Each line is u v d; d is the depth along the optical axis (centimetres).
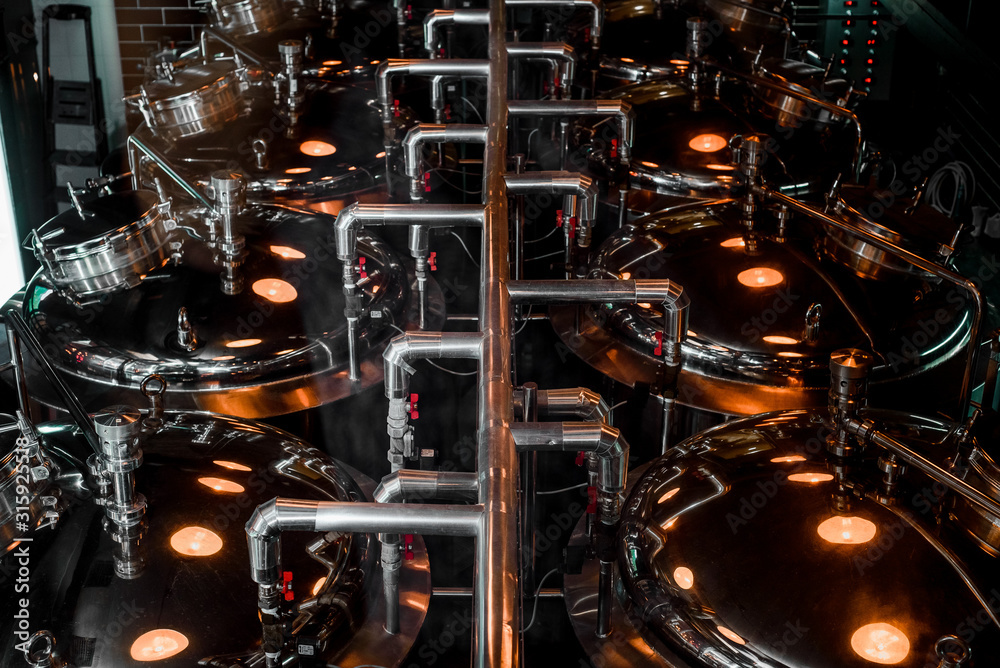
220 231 396
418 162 407
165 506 279
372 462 407
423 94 669
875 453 293
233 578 263
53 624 249
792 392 369
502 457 207
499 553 184
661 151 497
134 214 389
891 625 244
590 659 288
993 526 261
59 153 759
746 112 529
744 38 664
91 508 278
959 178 555
